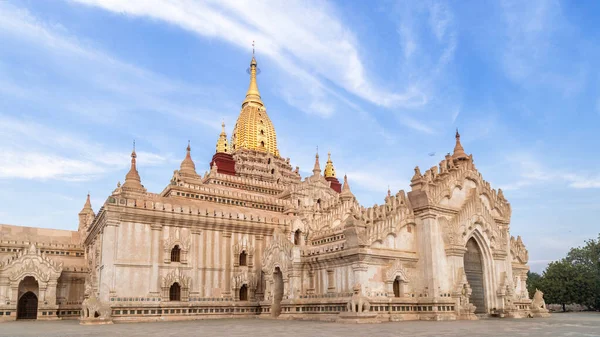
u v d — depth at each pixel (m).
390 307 45.56
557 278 85.12
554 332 28.67
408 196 51.59
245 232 60.31
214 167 81.88
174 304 52.31
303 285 51.00
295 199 78.75
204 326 38.41
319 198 83.44
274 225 62.16
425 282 48.31
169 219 54.34
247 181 83.38
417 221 50.62
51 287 57.38
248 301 57.75
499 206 60.62
